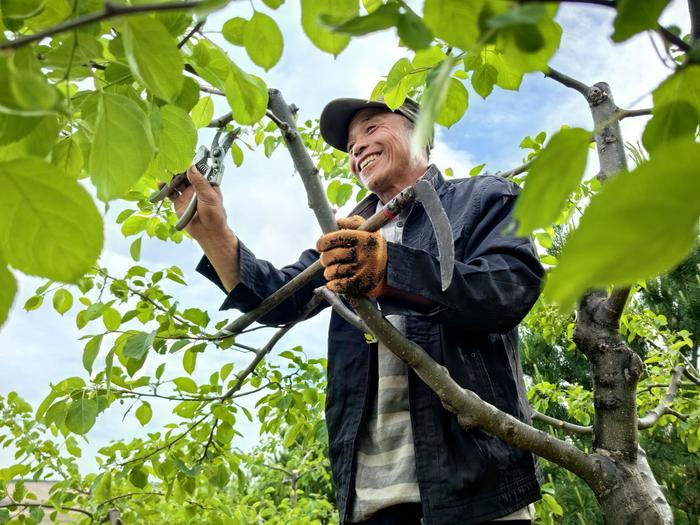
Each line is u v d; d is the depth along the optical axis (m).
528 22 0.31
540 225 0.36
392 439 1.89
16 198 0.42
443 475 1.68
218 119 1.54
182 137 0.98
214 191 1.89
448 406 1.40
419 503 1.80
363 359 2.03
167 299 2.19
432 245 1.94
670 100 0.50
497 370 1.79
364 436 1.97
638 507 1.49
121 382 2.23
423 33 0.44
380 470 1.89
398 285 1.43
